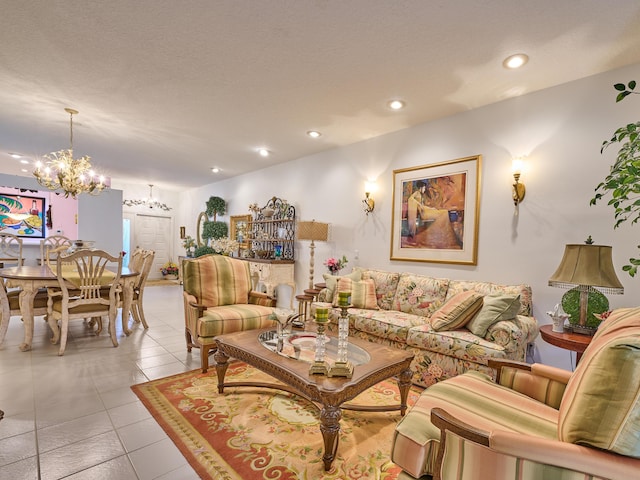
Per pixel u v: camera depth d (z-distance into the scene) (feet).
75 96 9.96
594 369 3.10
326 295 11.59
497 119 9.84
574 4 5.72
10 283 10.61
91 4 6.02
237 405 7.28
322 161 15.62
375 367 6.03
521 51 7.21
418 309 10.29
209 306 10.59
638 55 7.29
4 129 13.06
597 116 8.11
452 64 7.80
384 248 12.86
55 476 4.94
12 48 7.45
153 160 18.06
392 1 5.78
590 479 2.82
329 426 5.17
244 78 8.73
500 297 7.93
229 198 22.86
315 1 5.83
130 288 12.23
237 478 5.02
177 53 7.61
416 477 3.78
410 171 12.00
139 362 9.64
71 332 12.48
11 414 6.59
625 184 5.41
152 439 5.93
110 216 20.06
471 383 5.11
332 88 9.18
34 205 21.61
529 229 9.16
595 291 6.88
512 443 3.07
